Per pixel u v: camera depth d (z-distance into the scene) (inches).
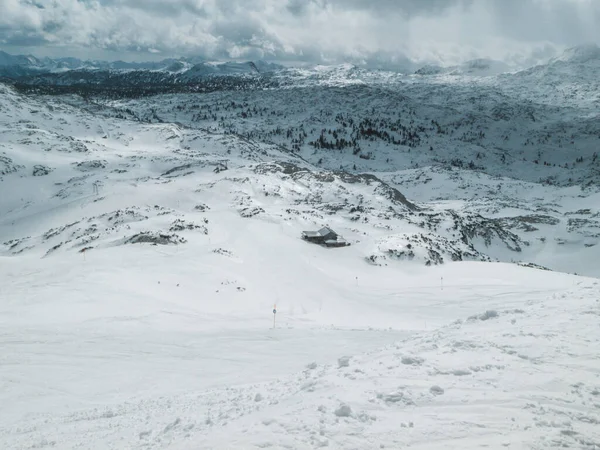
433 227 3769.7
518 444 265.1
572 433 275.1
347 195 4537.4
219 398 526.0
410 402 341.4
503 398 332.5
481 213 5629.9
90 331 1034.1
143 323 1158.3
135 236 2358.5
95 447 380.8
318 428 308.7
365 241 2876.5
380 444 279.7
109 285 1530.5
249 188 4320.9
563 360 398.3
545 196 7352.4
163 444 349.7
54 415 550.6
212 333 1081.4
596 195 6796.3
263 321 1306.6
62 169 5733.3
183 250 2225.6
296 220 3206.2
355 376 423.8
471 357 429.7
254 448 290.7
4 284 1518.2
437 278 2269.9
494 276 2231.8
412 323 1413.6
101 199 3892.7
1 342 893.8
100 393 650.8
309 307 1646.2
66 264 1820.9
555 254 4384.8
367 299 1812.3
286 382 522.0
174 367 781.3
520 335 482.6
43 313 1184.2
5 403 586.6
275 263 2249.0
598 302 614.2
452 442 274.5
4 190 4936.0
